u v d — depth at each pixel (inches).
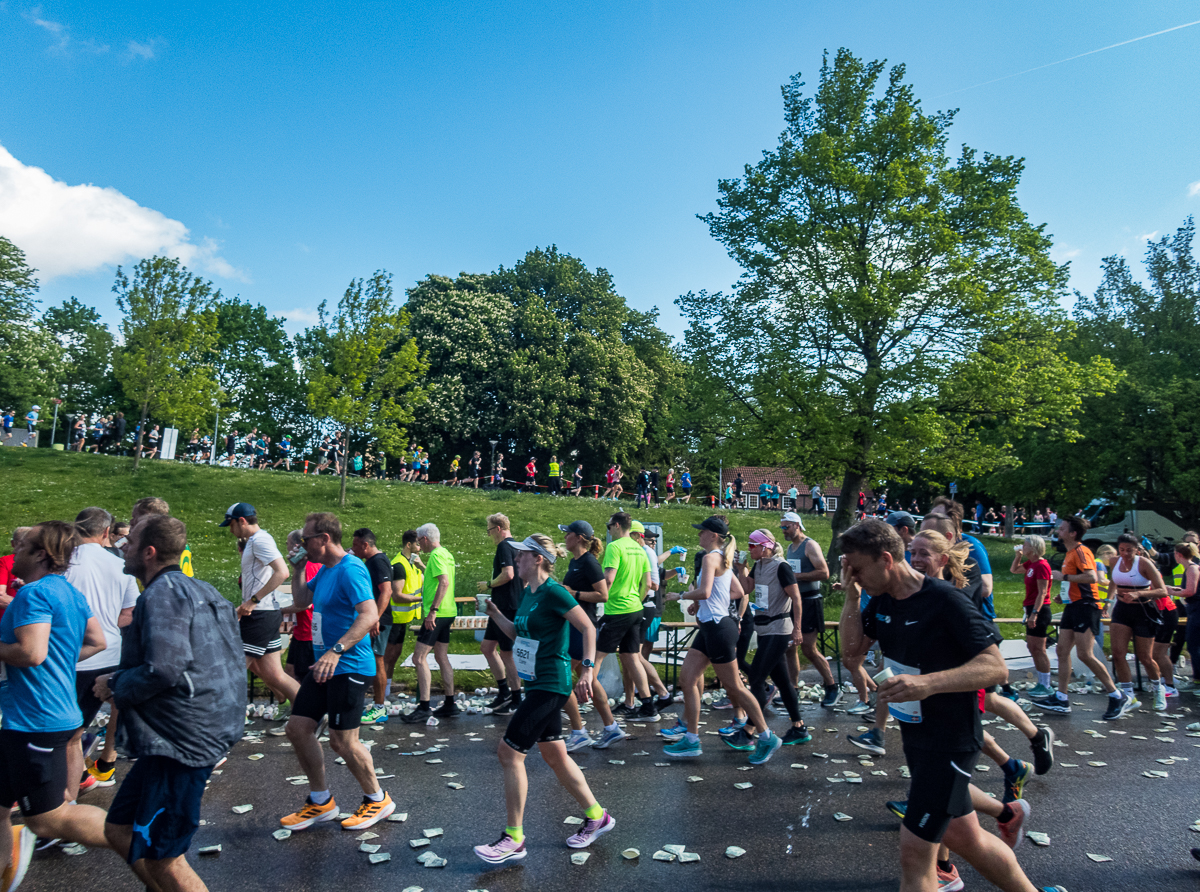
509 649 304.7
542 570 170.6
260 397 1979.6
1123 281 1257.4
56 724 135.0
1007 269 687.1
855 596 144.2
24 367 1690.5
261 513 901.2
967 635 112.5
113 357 1069.1
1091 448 1125.1
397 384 1043.3
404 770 227.3
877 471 677.3
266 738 261.1
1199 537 390.0
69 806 137.4
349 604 178.2
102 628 187.9
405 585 315.0
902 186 650.2
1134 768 236.4
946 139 727.1
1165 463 1080.8
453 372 1590.8
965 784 114.0
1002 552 1159.6
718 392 757.3
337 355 1027.9
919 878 114.0
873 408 681.6
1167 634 362.9
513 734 163.3
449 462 1669.5
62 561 145.3
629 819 187.6
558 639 168.1
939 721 115.0
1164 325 1193.4
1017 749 258.1
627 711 313.0
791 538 338.6
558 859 162.6
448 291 1673.2
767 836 176.9
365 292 1049.5
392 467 1627.7
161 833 116.8
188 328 1059.9
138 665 118.0
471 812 191.3
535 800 201.3
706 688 365.1
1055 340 712.4
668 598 302.4
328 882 150.7
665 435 875.4
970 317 685.3
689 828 181.8
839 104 732.7
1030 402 705.6
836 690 328.8
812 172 701.3
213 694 122.3
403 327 1069.1
